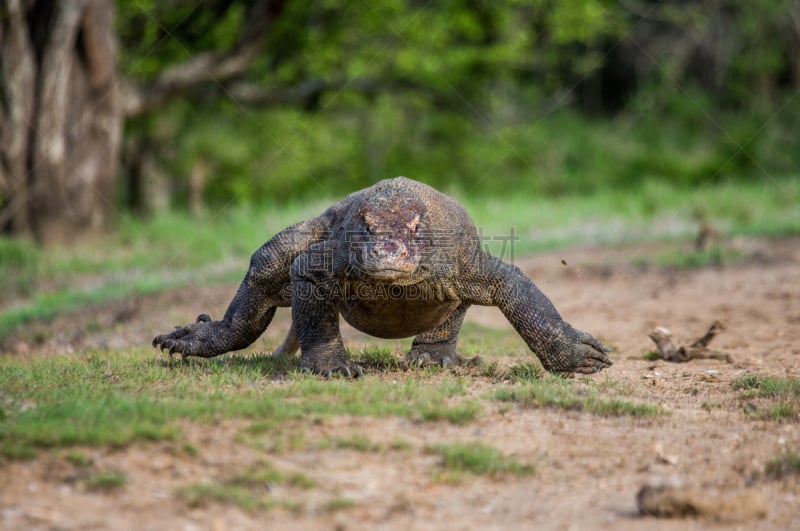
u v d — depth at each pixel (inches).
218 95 2807.6
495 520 506.3
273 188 3376.0
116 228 2235.5
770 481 554.9
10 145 2033.7
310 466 560.1
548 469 571.2
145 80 2522.1
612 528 498.3
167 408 624.1
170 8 2568.9
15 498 508.1
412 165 3602.4
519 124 3757.4
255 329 814.5
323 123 3378.4
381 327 770.2
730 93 4092.0
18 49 2025.1
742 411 687.1
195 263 1866.4
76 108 2119.8
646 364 911.0
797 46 3969.0
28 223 2075.5
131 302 1443.2
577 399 680.4
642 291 1510.8
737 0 3905.0
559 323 746.8
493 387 733.3
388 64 2837.1
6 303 1675.7
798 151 3550.7
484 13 2842.0
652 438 620.4
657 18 3639.3
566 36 2945.4
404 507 516.4
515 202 2677.2
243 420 621.0
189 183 3221.0
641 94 4035.4
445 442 599.8
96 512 499.2
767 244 1835.6
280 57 2743.6
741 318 1237.7
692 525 503.2
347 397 672.4
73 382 725.9
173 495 518.9
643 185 3073.3
